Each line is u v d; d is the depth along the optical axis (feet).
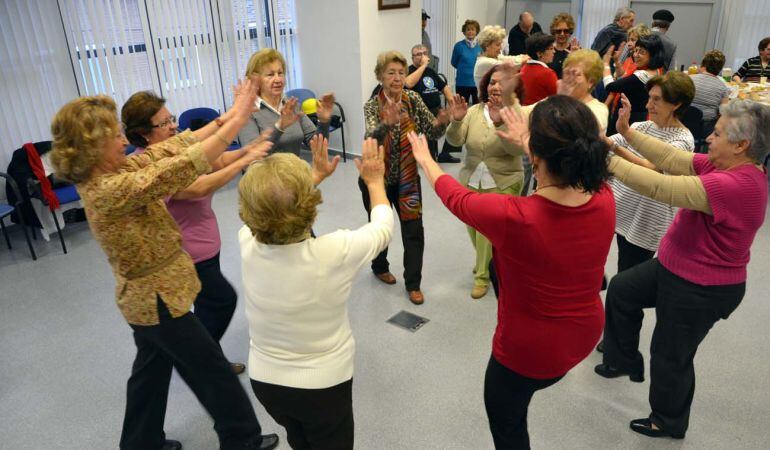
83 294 11.49
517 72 9.37
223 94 18.79
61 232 13.47
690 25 23.58
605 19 24.97
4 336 10.03
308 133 9.23
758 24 22.11
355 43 18.26
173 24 16.93
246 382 8.56
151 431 6.63
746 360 8.73
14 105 14.35
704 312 6.09
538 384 5.08
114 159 5.05
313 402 4.88
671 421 6.97
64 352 9.54
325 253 4.57
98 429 7.74
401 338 9.55
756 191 5.37
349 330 5.14
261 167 4.37
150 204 5.39
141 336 6.01
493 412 5.53
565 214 4.40
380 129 8.59
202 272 7.31
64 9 14.67
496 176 9.59
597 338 5.00
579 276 4.61
